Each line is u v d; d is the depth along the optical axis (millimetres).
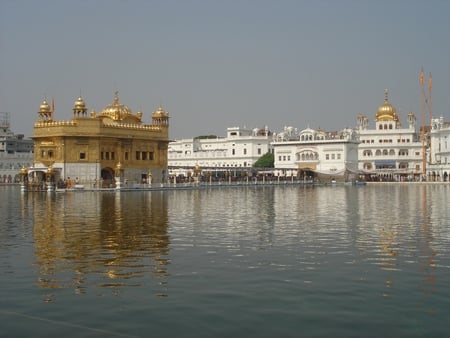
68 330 10648
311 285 13984
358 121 146375
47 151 74500
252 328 10719
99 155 74688
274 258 17672
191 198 53344
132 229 25234
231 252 18812
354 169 122812
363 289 13578
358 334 10375
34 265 16438
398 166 132750
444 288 13641
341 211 36750
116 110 83875
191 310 11852
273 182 98062
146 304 12305
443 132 125562
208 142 145375
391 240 21828
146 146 81875
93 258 17562
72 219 29922
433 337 10211
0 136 125688
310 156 123312
